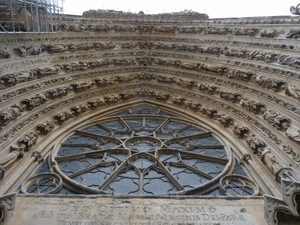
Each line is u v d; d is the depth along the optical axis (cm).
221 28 1504
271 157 859
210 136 1168
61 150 1045
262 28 1327
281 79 1046
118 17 1803
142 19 1817
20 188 798
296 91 940
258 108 1065
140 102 1468
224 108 1210
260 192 811
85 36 1547
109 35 1658
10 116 905
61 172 908
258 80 1127
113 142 1130
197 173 955
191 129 1242
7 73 998
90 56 1478
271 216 649
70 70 1327
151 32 1750
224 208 716
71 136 1140
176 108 1375
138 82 1545
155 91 1498
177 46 1611
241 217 685
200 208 715
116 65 1555
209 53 1458
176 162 1002
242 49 1318
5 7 1216
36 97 1070
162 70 1569
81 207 707
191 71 1464
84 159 1019
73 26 1524
